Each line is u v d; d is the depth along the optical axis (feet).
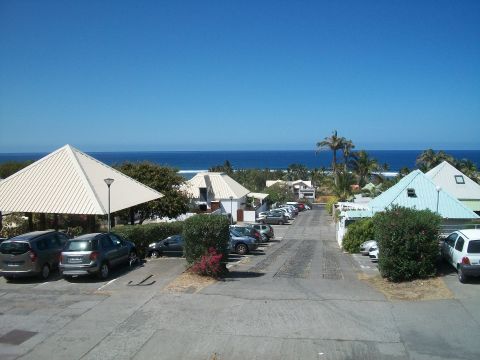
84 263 50.11
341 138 264.93
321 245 112.37
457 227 94.02
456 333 31.81
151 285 47.50
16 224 94.84
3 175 182.29
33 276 52.49
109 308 39.11
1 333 33.53
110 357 28.94
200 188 179.93
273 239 129.70
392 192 104.83
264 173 404.36
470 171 206.59
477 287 43.57
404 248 47.57
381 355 28.43
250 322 34.71
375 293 43.32
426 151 231.30
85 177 79.36
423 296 41.22
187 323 34.73
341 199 211.00
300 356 28.48
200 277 49.90
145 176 123.03
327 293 43.37
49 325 35.09
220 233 51.37
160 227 88.63
